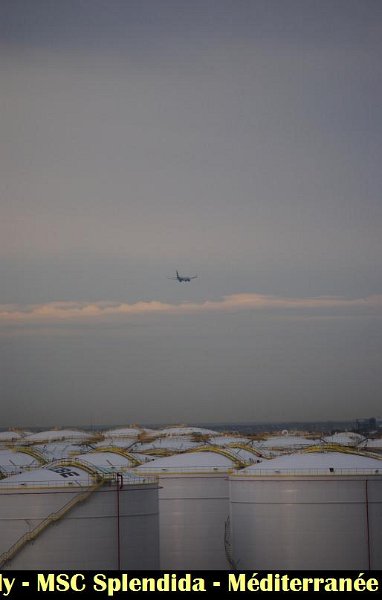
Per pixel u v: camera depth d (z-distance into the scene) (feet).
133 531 534.78
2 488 523.70
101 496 528.22
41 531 519.19
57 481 527.40
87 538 523.70
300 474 572.92
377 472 571.28
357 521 566.77
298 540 569.64
